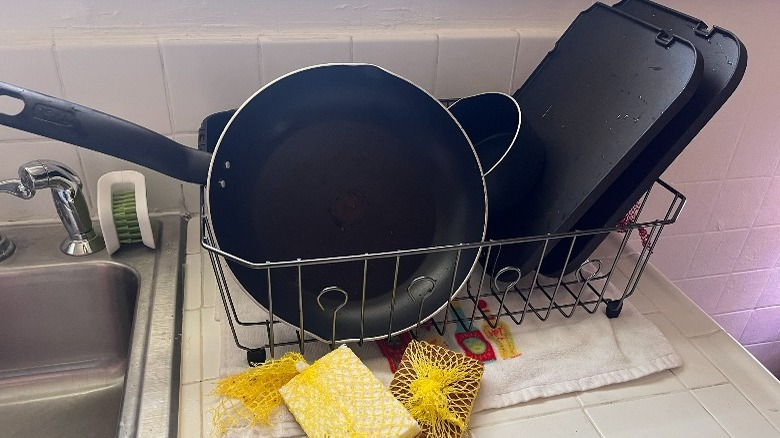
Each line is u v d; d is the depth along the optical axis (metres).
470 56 0.81
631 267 0.78
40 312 0.72
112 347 0.77
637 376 0.60
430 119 0.61
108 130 0.50
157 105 0.73
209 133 0.68
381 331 0.59
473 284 0.71
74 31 0.68
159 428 0.50
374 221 0.61
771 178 1.14
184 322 0.62
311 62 0.75
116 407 0.72
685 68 0.56
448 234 0.63
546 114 0.71
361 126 0.60
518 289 0.71
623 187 0.62
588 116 0.65
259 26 0.74
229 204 0.54
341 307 0.55
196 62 0.71
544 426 0.54
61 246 0.73
